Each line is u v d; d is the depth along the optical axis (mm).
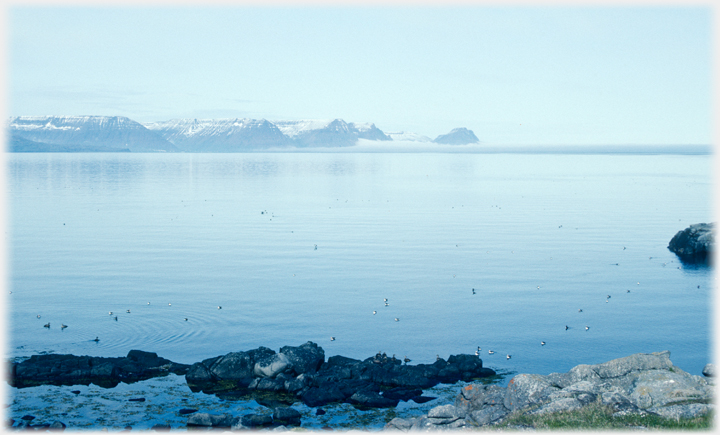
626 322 66375
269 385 46938
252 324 64500
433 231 134875
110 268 93188
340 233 131500
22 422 40688
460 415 36500
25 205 186000
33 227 139625
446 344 58906
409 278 87062
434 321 66125
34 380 47812
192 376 48469
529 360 54594
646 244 117812
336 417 41844
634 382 36281
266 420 40906
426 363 54000
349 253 107188
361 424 40625
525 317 68000
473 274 89875
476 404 38969
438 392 46562
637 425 30078
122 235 128000
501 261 100125
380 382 48094
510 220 155250
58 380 47875
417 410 43125
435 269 93375
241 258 102188
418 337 60938
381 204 197625
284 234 130125
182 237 125562
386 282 84500
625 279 87688
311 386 47062
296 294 77312
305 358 50281
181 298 74625
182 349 56406
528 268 94562
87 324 63438
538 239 123500
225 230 136250
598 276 89500
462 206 191000
